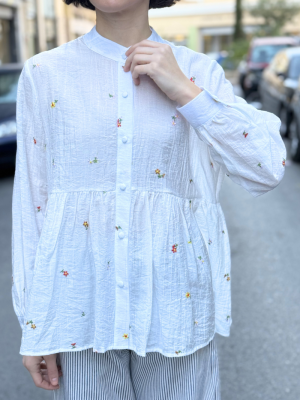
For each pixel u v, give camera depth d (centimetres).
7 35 1809
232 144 121
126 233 122
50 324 125
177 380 133
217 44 3105
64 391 134
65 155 122
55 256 123
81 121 120
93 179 122
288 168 730
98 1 115
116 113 119
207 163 133
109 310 126
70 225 122
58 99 121
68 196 123
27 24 1920
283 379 254
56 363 134
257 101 1265
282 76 900
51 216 124
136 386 138
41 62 123
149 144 120
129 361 136
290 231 465
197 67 130
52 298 124
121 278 124
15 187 133
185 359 132
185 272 126
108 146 120
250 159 121
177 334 125
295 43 1322
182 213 127
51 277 123
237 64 2139
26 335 124
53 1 2172
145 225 122
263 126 122
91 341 127
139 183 122
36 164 129
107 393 133
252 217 513
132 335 127
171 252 124
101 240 122
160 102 122
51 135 123
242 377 256
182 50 130
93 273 124
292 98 813
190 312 127
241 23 2377
